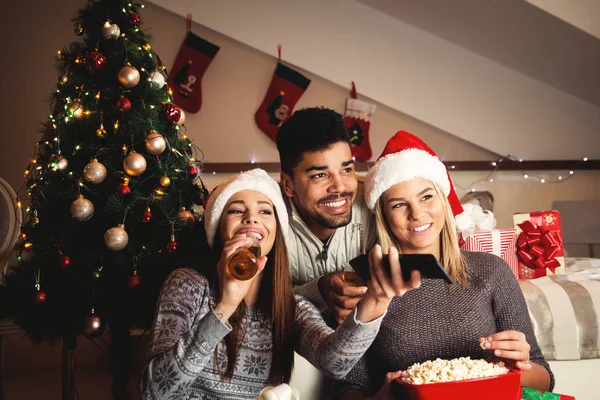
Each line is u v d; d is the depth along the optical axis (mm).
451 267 1621
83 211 2020
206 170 4695
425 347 1580
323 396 1834
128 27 2271
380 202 1679
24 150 4434
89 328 2137
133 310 2201
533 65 4688
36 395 3316
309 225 1865
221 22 4762
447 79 4922
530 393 1420
